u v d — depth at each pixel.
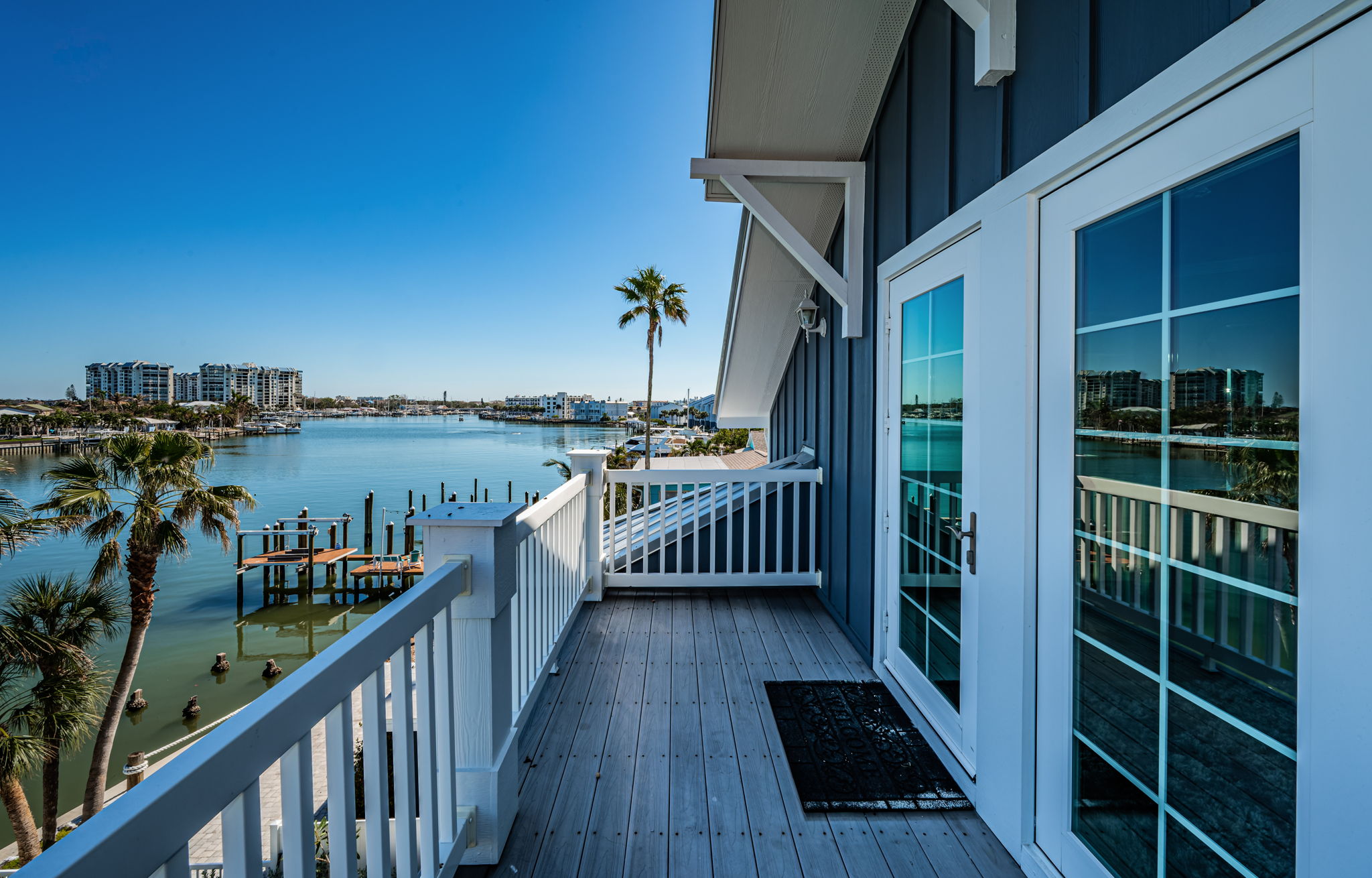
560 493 3.11
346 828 1.06
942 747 2.30
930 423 2.54
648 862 1.77
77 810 9.96
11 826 10.05
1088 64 1.51
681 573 4.43
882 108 3.14
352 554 21.27
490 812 1.74
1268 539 1.05
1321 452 0.95
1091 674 1.53
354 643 1.10
